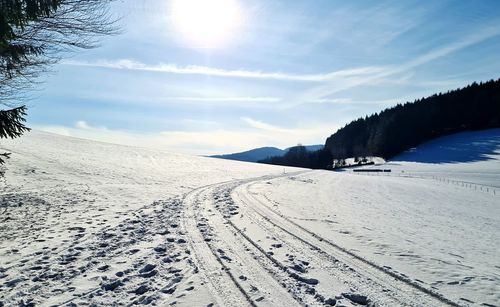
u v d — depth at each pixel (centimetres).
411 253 798
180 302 498
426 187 3791
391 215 1532
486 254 866
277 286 564
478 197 3105
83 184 2152
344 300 518
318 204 1725
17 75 712
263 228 1032
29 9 558
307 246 831
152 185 2367
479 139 9544
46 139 4762
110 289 548
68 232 955
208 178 3198
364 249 820
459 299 528
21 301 502
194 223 1085
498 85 11238
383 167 7950
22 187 1858
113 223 1084
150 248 785
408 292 557
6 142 3709
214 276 605
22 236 909
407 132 10569
